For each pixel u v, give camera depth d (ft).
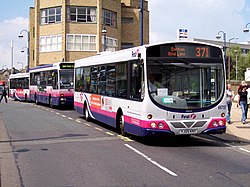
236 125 55.93
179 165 29.37
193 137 45.80
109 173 26.71
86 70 62.44
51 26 157.79
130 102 41.34
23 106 108.37
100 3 155.02
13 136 45.68
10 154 34.19
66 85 91.61
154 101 36.96
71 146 38.29
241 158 32.63
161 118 37.06
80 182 24.30
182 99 37.52
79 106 67.15
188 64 38.11
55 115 75.87
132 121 40.68
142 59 37.91
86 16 155.43
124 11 172.76
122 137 44.62
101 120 53.52
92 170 27.66
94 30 155.84
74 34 154.30
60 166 29.09
